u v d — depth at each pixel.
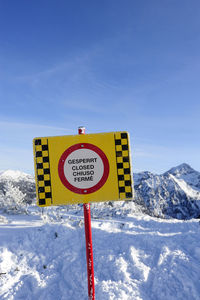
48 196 3.32
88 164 3.39
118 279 6.41
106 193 3.37
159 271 6.68
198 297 5.66
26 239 8.76
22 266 7.45
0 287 6.45
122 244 8.26
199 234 8.95
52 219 14.73
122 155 3.42
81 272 6.85
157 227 11.72
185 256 7.27
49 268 7.24
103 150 3.41
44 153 3.36
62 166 3.36
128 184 3.39
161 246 7.94
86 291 6.05
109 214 16.48
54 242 8.62
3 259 7.64
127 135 3.44
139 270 6.72
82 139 3.41
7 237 9.33
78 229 9.53
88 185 3.37
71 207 19.70
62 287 6.33
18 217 16.55
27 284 6.51
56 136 3.38
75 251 8.03
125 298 5.62
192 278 6.28
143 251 7.79
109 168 3.40
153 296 5.85
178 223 11.79
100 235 9.20
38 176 3.32
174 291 5.91
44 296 6.01
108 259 7.37
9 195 20.77
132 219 14.12
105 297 5.61
